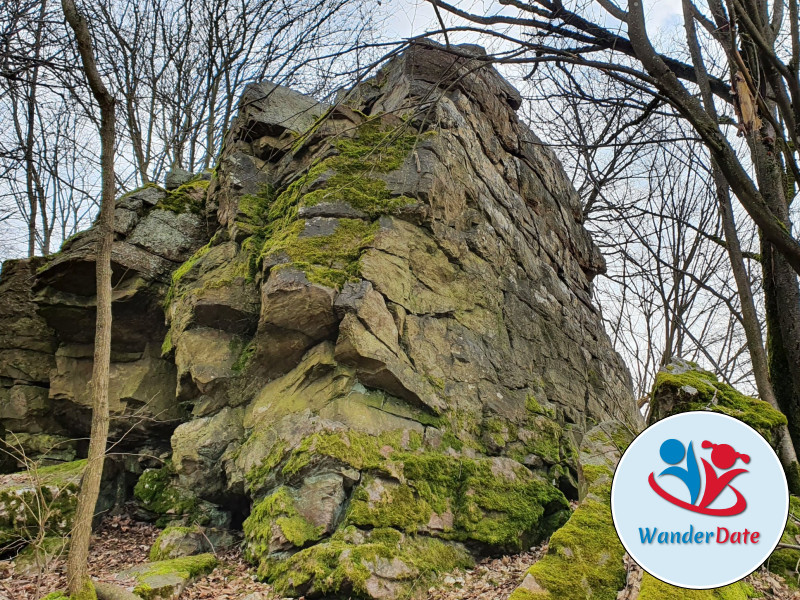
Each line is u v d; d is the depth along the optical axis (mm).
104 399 5816
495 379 8742
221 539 7559
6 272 10430
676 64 6797
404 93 10023
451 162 9281
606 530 5156
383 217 8383
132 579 6051
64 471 8180
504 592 5953
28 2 9281
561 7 6418
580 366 10992
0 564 6707
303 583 5766
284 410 7645
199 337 8602
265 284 7906
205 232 10492
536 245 11273
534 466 8453
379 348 7453
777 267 6254
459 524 7020
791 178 6586
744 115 5672
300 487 6703
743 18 5016
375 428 7203
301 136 10016
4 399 9656
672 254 12719
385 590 5805
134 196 10320
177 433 8125
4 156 9977
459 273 9016
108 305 6043
